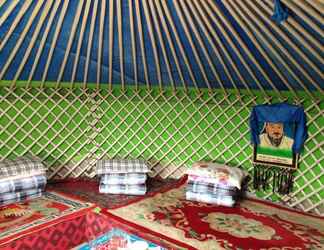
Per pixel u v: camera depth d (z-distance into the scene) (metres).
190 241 2.24
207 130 3.43
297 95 2.88
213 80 3.11
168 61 2.89
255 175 3.23
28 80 3.11
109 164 3.23
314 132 2.89
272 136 3.07
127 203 2.90
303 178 2.99
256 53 2.48
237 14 2.04
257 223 2.60
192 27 2.31
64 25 2.41
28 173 2.88
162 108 3.53
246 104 3.17
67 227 2.51
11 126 3.20
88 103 3.52
